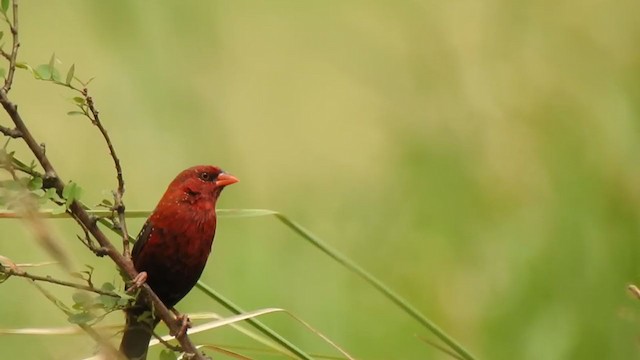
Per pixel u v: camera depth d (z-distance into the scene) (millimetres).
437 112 12594
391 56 13336
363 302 11133
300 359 6949
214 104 13305
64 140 12922
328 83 14148
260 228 12297
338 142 13586
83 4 14133
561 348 10320
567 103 12266
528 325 10523
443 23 13156
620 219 11031
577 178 11461
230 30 14117
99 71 13219
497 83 12625
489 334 10547
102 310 5988
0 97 5809
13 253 10742
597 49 12617
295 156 13594
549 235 11031
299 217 12641
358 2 13953
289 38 14172
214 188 7414
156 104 13031
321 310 11016
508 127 12219
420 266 11359
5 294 10227
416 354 10609
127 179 12508
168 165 12695
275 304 11086
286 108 13914
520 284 10742
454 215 11703
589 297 10570
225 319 6637
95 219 6074
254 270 11352
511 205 11578
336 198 12945
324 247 7414
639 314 10320
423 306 10953
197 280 7512
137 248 7289
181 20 13570
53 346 7078
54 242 5598
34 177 5883
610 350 10266
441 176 12062
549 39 12820
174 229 7250
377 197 12484
